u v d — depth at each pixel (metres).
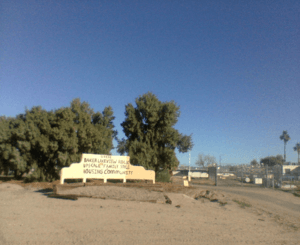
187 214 10.33
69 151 17.20
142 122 21.98
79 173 14.05
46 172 17.80
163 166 21.25
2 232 6.52
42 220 7.87
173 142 21.16
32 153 17.45
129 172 15.42
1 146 16.89
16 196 11.65
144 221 8.63
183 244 6.70
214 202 14.12
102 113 22.45
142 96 22.59
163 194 12.90
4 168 18.98
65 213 8.89
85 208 9.79
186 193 14.64
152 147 21.27
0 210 8.83
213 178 41.69
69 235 6.66
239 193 20.98
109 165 14.89
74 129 17.22
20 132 16.58
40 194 12.27
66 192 12.05
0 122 18.09
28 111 18.39
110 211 9.60
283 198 20.19
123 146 22.62
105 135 20.62
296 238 8.55
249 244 7.28
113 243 6.29
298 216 13.09
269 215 12.45
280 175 30.58
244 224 9.86
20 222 7.52
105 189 12.80
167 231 7.72
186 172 48.78
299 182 35.38
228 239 7.54
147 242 6.59
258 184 34.03
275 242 7.79
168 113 21.22
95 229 7.31
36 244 5.86
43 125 16.97
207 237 7.50
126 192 12.64
